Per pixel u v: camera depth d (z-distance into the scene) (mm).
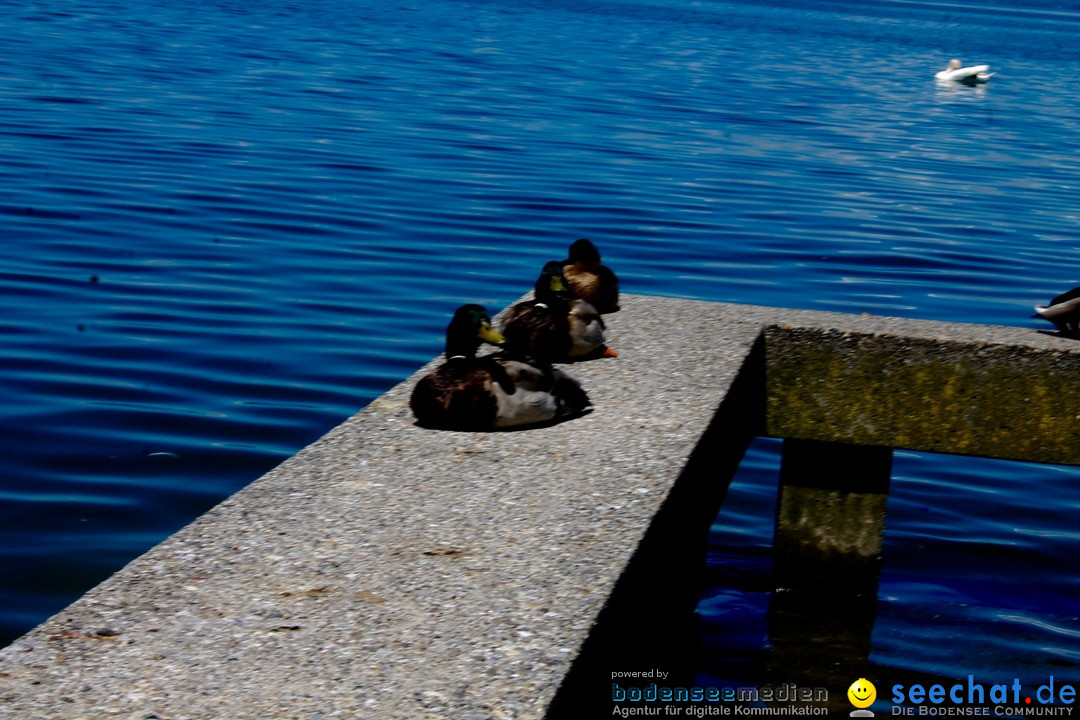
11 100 24047
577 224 17219
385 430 5449
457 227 16453
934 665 6211
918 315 13711
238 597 3717
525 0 86562
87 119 22750
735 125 29078
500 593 3797
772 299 13984
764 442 9711
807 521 7395
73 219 15203
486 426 5441
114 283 12570
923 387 7043
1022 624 6703
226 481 7906
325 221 16172
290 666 3326
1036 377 6875
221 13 50156
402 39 45469
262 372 10172
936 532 8000
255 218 16031
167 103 25422
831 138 28406
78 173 18016
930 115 35438
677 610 6000
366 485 4723
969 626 6672
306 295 12664
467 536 4238
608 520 4418
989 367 6922
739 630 6500
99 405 9156
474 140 23797
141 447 8398
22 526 7078
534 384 5508
